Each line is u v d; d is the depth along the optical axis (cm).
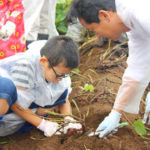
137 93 196
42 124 214
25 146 208
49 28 337
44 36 358
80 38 420
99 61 352
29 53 201
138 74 186
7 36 247
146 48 175
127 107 204
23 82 194
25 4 290
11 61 199
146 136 222
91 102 266
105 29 152
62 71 181
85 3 142
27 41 327
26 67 193
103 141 204
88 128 214
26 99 200
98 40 403
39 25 335
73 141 206
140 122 211
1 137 223
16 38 258
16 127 217
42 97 209
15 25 250
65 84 221
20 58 199
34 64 194
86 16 146
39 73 195
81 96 279
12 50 256
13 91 187
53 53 174
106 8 142
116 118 205
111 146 201
